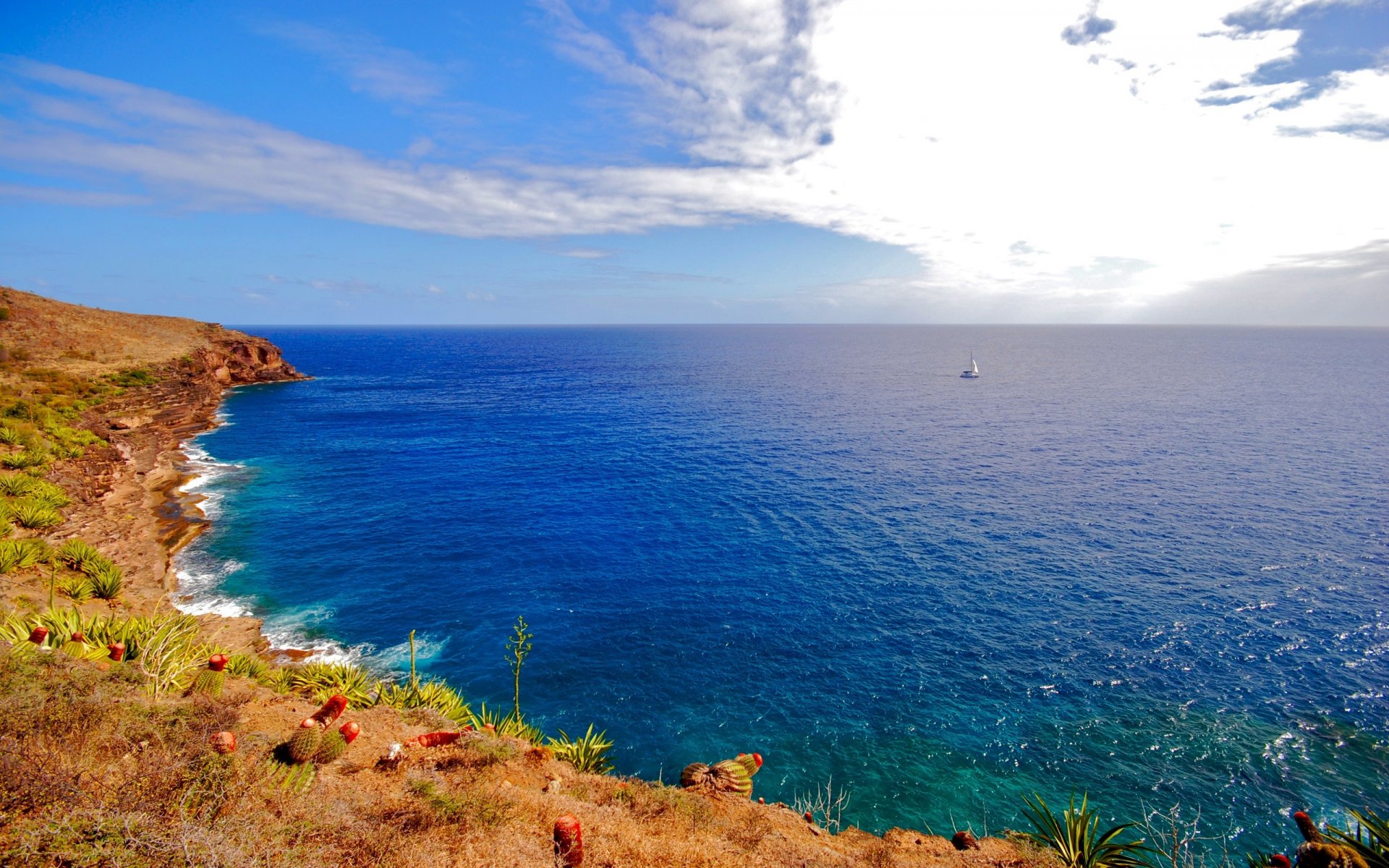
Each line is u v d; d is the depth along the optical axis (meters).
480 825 8.51
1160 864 18.67
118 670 10.65
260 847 6.71
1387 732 24.05
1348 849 8.26
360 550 40.31
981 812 20.70
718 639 30.16
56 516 32.81
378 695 17.83
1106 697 26.14
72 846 5.84
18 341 74.19
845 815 20.42
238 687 12.99
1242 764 22.59
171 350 97.75
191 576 35.28
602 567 38.28
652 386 135.50
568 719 24.44
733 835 10.31
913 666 28.16
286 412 94.75
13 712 7.50
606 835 9.21
